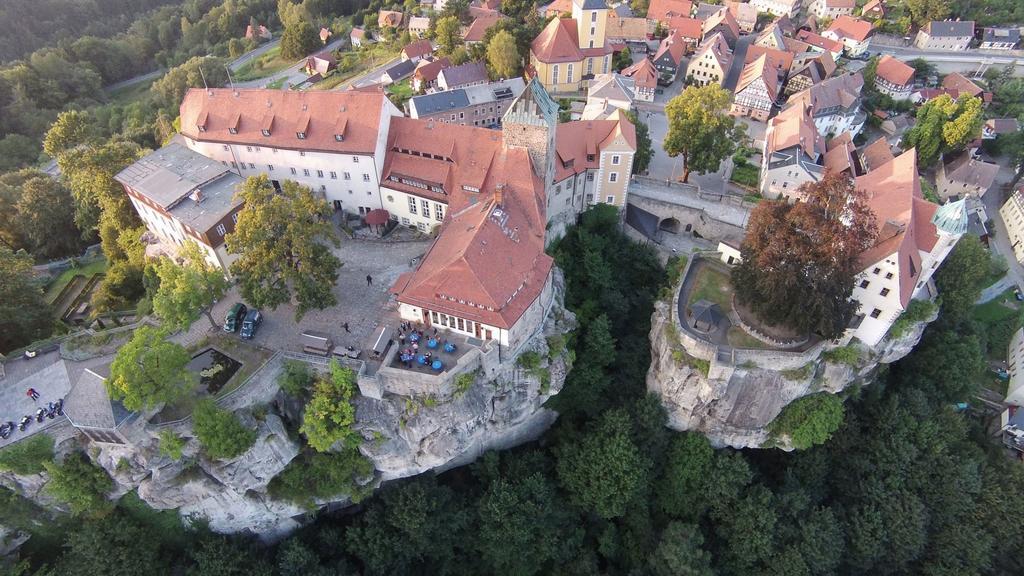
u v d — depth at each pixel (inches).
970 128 4891.7
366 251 3078.2
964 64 6683.1
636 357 3137.3
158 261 3051.2
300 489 2493.8
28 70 6097.4
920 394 3221.0
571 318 2970.0
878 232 2755.9
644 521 2883.9
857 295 2847.0
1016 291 4343.0
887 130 5575.8
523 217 2763.3
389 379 2346.2
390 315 2684.5
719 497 2842.0
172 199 2842.0
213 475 2277.3
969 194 4889.3
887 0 7819.9
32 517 2281.0
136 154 3405.5
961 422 3191.4
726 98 3570.4
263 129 3095.5
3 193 3708.2
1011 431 3474.4
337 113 3051.2
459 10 6082.7
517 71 5049.2
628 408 2965.1
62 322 2982.3
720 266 3206.2
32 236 3599.9
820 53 6151.6
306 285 2454.5
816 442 2918.3
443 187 2967.5
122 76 7642.7
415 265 2962.6
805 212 2469.2
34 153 5369.1
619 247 3553.2
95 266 3491.6
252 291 2432.3
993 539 2893.7
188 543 2507.4
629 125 3292.3
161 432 2133.4
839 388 2938.0
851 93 5172.2
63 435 2187.5
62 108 6171.3
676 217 3698.3
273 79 6107.3
